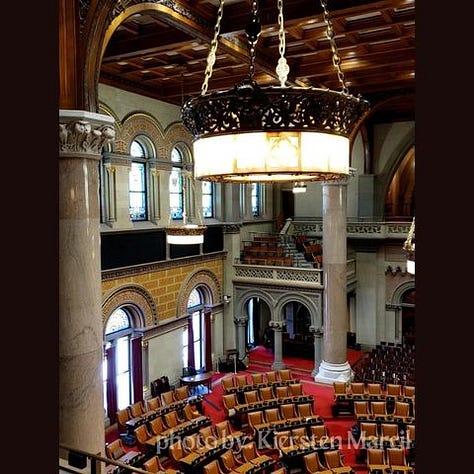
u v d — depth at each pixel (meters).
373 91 17.75
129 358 16.05
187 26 10.01
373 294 22.33
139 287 15.95
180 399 15.16
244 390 15.91
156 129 17.00
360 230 21.97
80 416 6.73
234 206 20.62
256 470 10.95
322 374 17.89
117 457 11.45
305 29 12.02
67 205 6.71
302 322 24.39
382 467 10.99
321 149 2.72
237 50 11.81
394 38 12.30
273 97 2.62
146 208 17.03
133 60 13.96
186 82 16.31
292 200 25.97
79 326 6.71
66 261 6.70
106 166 14.93
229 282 20.55
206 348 19.58
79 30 6.96
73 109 6.87
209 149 2.83
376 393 15.06
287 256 20.45
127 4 8.09
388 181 22.88
